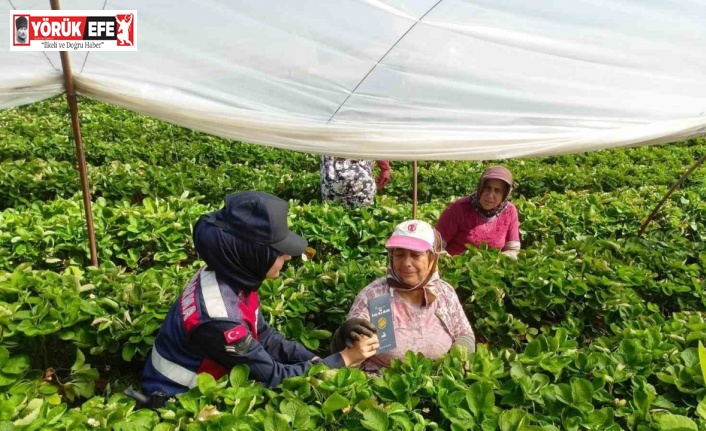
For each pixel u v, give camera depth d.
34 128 10.58
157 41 3.63
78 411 2.57
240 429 2.37
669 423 2.41
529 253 4.98
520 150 4.09
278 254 2.72
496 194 4.93
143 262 5.55
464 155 4.05
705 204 6.88
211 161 10.22
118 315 3.60
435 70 3.72
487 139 3.96
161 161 9.74
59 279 3.96
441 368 2.99
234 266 2.72
